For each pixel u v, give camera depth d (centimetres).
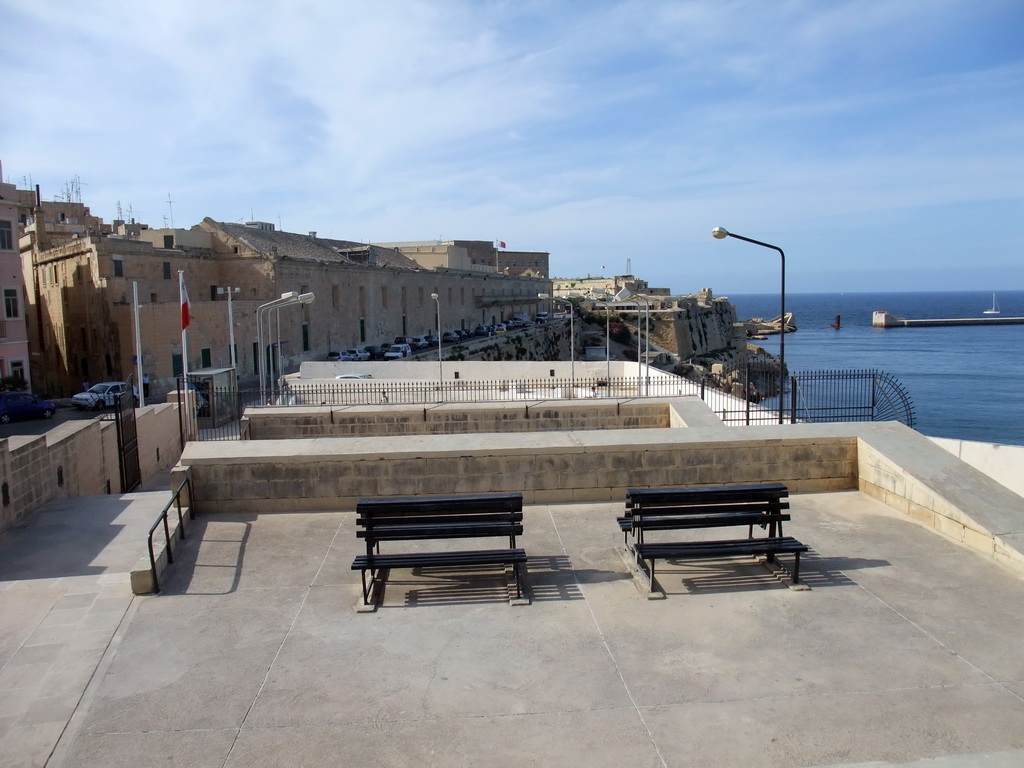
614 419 1784
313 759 481
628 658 597
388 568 716
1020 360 9825
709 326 11575
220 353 4834
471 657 602
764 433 1012
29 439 1170
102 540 1005
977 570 751
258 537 863
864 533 855
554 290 14050
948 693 543
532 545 834
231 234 5516
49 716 530
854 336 15212
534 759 477
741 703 534
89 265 4641
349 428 1748
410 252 8769
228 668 590
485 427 1759
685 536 861
